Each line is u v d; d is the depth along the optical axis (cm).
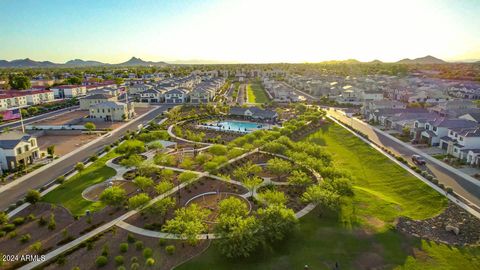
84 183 6919
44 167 8019
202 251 4506
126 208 5706
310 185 6456
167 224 5034
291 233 4916
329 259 4378
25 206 5962
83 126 12238
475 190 6372
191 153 9056
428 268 4212
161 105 17838
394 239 4822
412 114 12050
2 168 7688
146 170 7244
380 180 7338
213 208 5769
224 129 12088
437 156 8538
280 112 14525
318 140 10719
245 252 4278
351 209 5712
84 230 5034
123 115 13738
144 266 4169
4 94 17400
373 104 14312
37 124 12825
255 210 5694
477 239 4831
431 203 5950
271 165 7088
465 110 12281
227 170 7594
